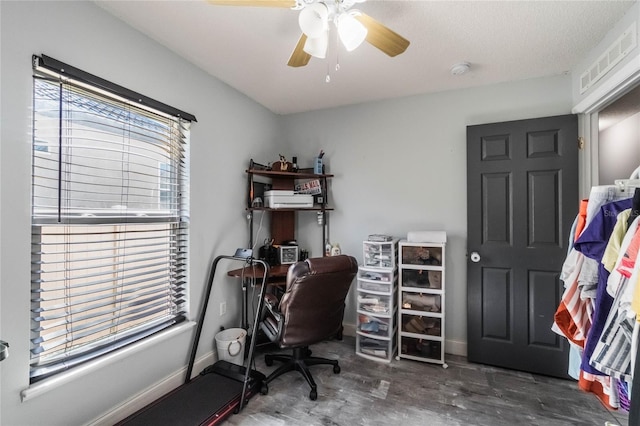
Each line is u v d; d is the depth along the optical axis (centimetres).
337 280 200
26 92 128
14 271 125
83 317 151
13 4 124
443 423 171
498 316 237
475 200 245
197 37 184
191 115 211
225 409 173
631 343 104
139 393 176
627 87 172
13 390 123
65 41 142
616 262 113
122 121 172
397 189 286
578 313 141
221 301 244
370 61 213
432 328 245
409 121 280
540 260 225
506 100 247
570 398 194
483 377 221
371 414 179
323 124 317
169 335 193
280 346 200
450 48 195
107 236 170
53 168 141
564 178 218
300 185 321
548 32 177
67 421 141
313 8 118
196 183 219
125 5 155
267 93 273
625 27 161
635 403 97
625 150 227
